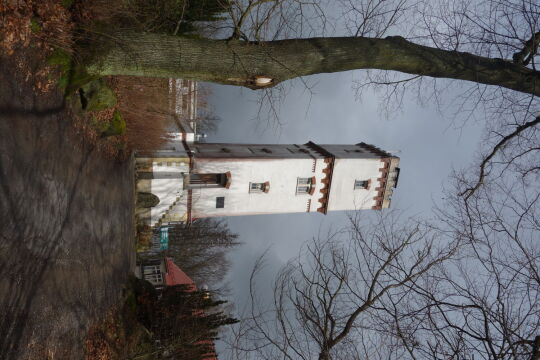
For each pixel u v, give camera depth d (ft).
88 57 26.48
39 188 23.63
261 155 74.95
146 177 66.64
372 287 26.53
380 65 27.04
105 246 36.83
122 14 32.09
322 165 75.46
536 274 23.06
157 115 62.18
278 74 26.40
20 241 21.06
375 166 77.30
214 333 43.86
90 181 33.55
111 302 38.19
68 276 27.22
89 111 33.09
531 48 25.75
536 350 20.76
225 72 25.94
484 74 26.71
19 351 20.34
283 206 76.02
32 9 24.06
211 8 38.65
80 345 28.91
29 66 23.59
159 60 25.27
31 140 23.22
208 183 73.26
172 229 120.78
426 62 26.73
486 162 28.99
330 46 26.12
